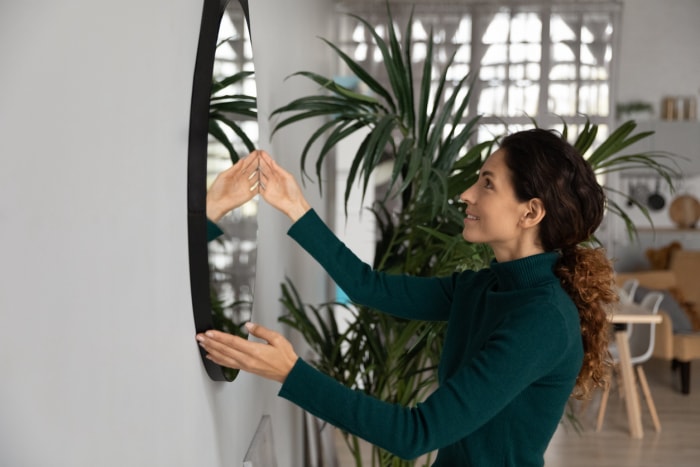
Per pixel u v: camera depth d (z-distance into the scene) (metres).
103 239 0.97
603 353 1.67
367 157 2.23
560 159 1.55
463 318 1.76
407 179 2.25
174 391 1.34
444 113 2.46
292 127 3.34
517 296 1.56
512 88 6.99
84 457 0.91
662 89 8.00
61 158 0.83
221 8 1.49
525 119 7.00
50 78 0.80
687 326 6.42
